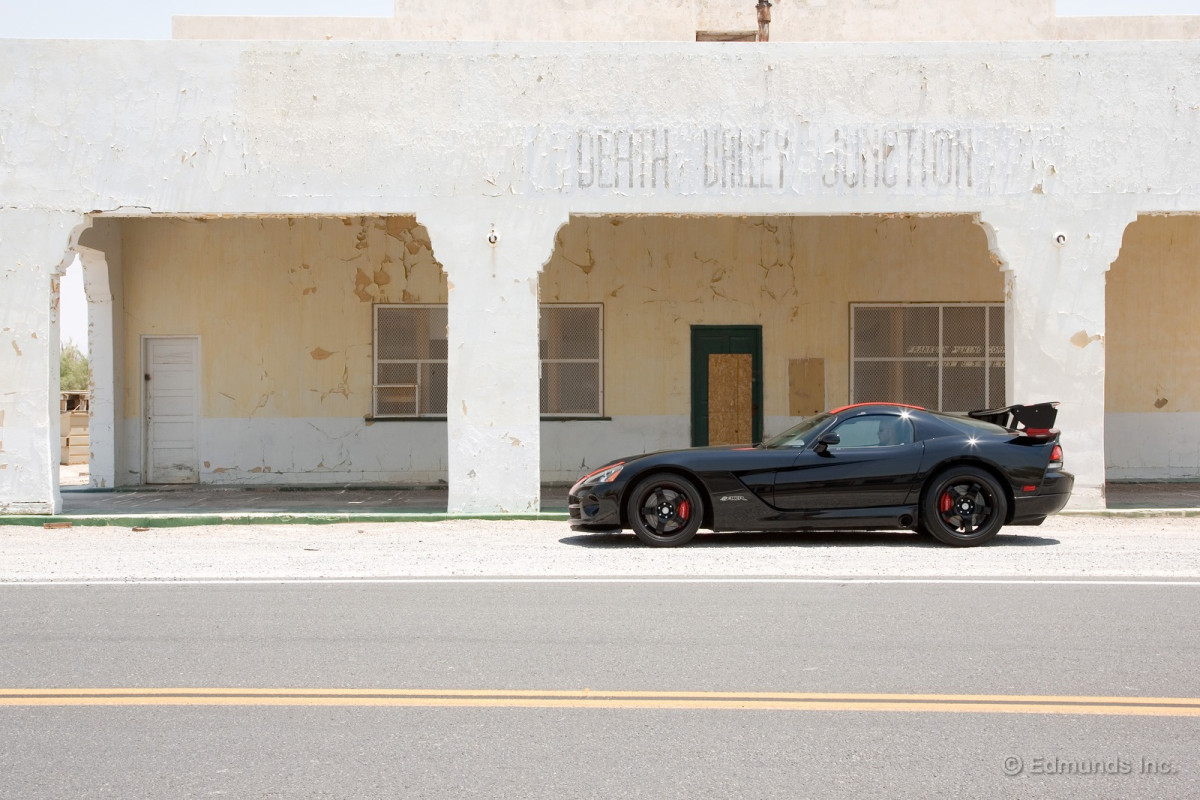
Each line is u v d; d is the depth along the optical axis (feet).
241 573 28.94
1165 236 56.59
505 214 41.96
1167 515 41.14
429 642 20.81
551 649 20.22
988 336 56.65
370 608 24.00
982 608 23.61
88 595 25.75
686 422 56.54
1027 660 19.35
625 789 13.43
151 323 56.75
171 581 27.81
